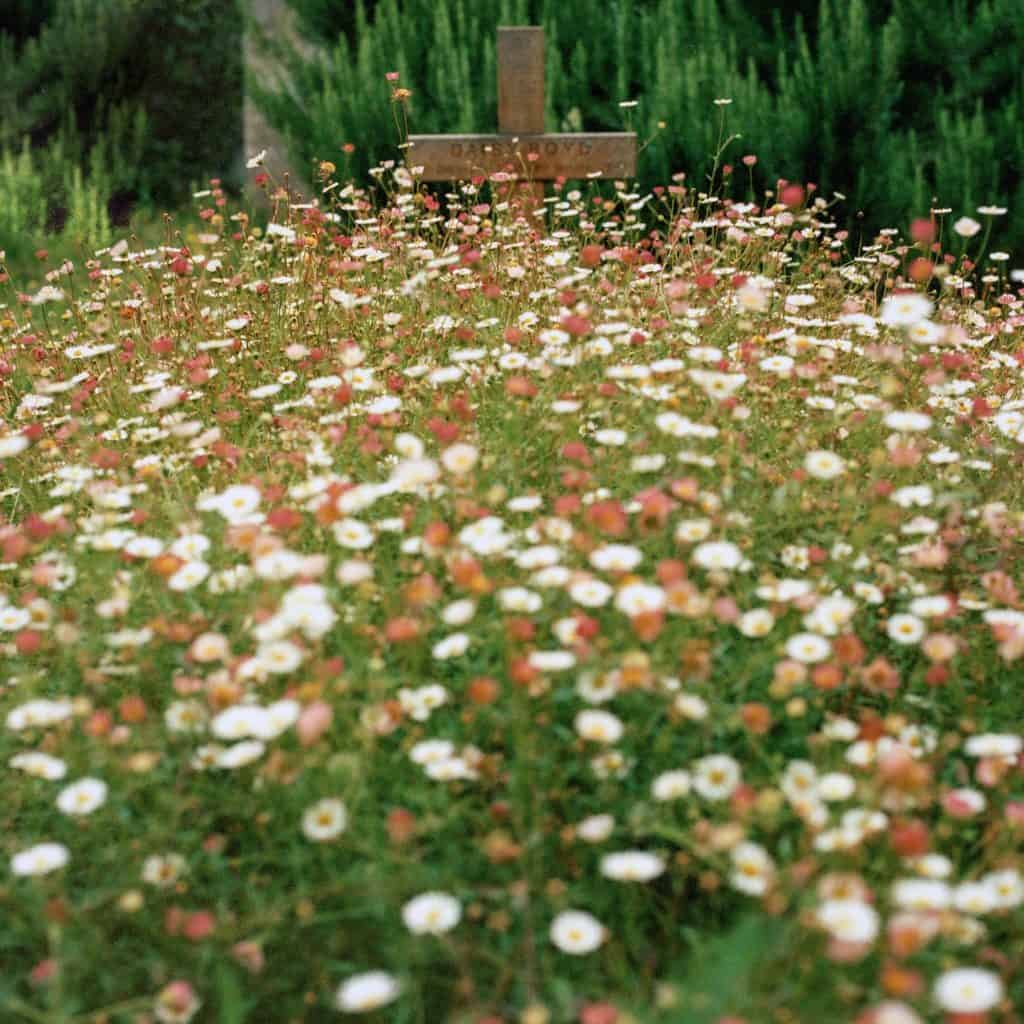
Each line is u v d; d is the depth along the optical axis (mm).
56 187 8750
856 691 2385
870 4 6832
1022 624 2396
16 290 5848
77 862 2131
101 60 9906
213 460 3184
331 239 4523
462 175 5496
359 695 2305
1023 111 6191
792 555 2623
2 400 3885
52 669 2527
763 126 6211
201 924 1836
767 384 3275
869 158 6141
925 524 2684
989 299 5141
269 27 8070
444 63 6820
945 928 1723
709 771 2020
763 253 4531
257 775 2111
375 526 2717
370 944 2002
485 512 2625
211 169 10062
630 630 2221
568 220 5688
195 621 2400
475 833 2105
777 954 1706
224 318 4074
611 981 1912
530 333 3711
